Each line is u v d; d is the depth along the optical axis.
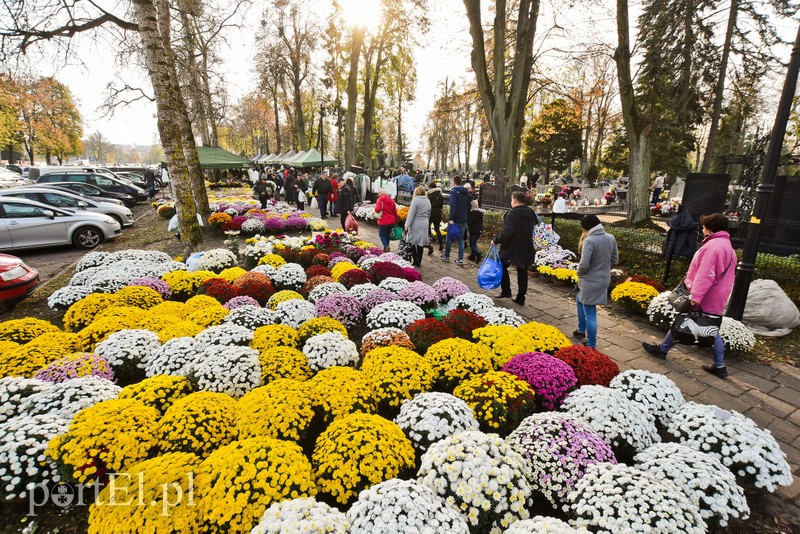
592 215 4.90
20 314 6.09
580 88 22.53
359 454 2.48
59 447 2.49
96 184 20.62
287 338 4.21
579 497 2.38
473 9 13.48
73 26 8.76
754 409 3.95
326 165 30.16
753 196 9.23
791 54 4.92
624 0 11.47
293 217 13.42
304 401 2.97
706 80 15.29
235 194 25.64
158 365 3.66
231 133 44.38
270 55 32.81
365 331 5.38
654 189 23.34
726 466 2.85
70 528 2.47
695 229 7.34
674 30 12.78
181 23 13.33
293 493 2.22
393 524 1.93
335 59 28.16
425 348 4.37
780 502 2.88
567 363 3.94
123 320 4.47
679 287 4.58
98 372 3.58
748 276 5.40
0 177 24.83
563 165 36.00
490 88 14.66
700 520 2.15
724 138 21.03
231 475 2.23
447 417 2.88
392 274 6.89
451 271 8.68
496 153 14.95
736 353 5.06
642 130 12.71
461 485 2.25
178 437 2.63
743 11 14.52
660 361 4.90
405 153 59.31
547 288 7.94
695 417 3.11
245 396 3.02
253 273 6.64
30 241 10.18
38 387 3.14
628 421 3.04
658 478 2.52
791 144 17.30
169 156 8.33
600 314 6.54
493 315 5.13
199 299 5.36
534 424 2.91
